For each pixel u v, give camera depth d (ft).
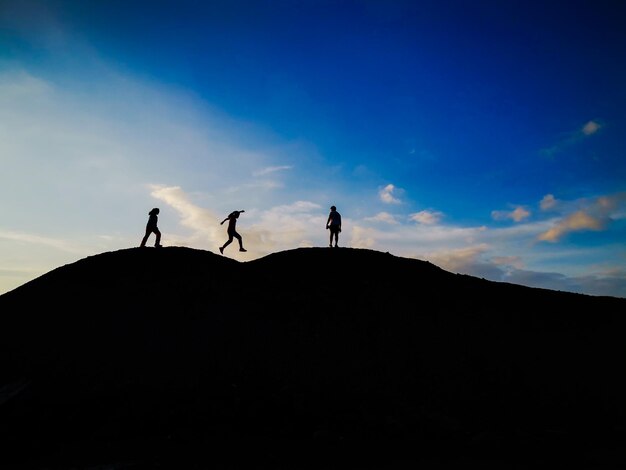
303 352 45.19
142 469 24.72
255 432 32.55
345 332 49.14
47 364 41.01
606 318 60.95
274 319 50.21
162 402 35.96
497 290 65.36
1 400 34.04
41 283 56.80
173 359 42.42
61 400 35.76
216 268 60.59
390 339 48.83
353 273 61.98
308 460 27.14
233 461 26.68
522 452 29.78
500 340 51.31
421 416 36.22
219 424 33.32
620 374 47.21
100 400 35.86
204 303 51.78
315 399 38.04
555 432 34.22
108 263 59.93
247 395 37.65
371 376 42.65
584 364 48.60
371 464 26.55
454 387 42.42
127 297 51.90
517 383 44.01
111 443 30.17
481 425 36.42
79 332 45.93
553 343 52.29
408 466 26.11
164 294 52.70
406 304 55.77
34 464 26.40
